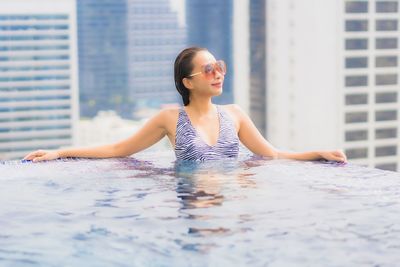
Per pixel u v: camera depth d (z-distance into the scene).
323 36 18.75
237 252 2.35
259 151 4.35
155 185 3.42
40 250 2.40
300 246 2.40
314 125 19.23
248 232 2.57
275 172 3.73
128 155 4.38
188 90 4.26
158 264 2.25
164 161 4.14
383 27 18.25
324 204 2.99
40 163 4.14
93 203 3.06
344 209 2.90
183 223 2.71
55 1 19.22
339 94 18.72
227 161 4.11
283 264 2.23
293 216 2.79
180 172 3.76
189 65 4.18
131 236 2.55
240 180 3.52
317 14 18.67
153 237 2.53
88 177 3.66
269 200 3.07
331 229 2.60
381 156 19.05
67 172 3.82
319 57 18.92
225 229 2.62
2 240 2.52
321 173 3.70
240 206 2.97
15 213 2.90
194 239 2.50
